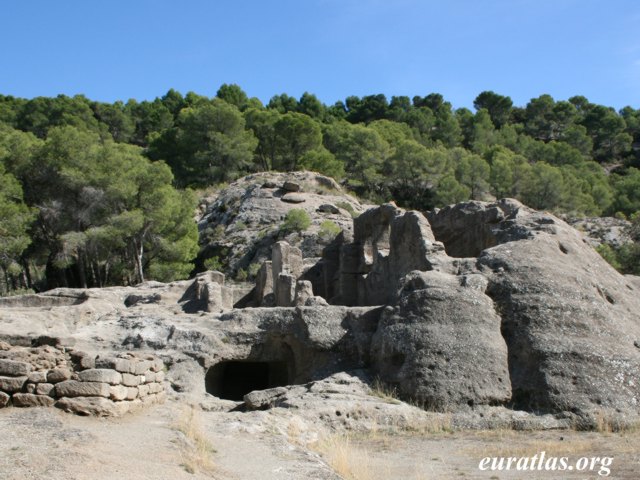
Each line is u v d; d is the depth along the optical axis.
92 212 47.88
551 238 24.22
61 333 24.03
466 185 79.75
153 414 14.38
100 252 50.62
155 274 49.50
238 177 79.50
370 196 79.12
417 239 25.97
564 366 18.72
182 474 9.91
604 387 18.38
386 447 15.33
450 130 109.62
